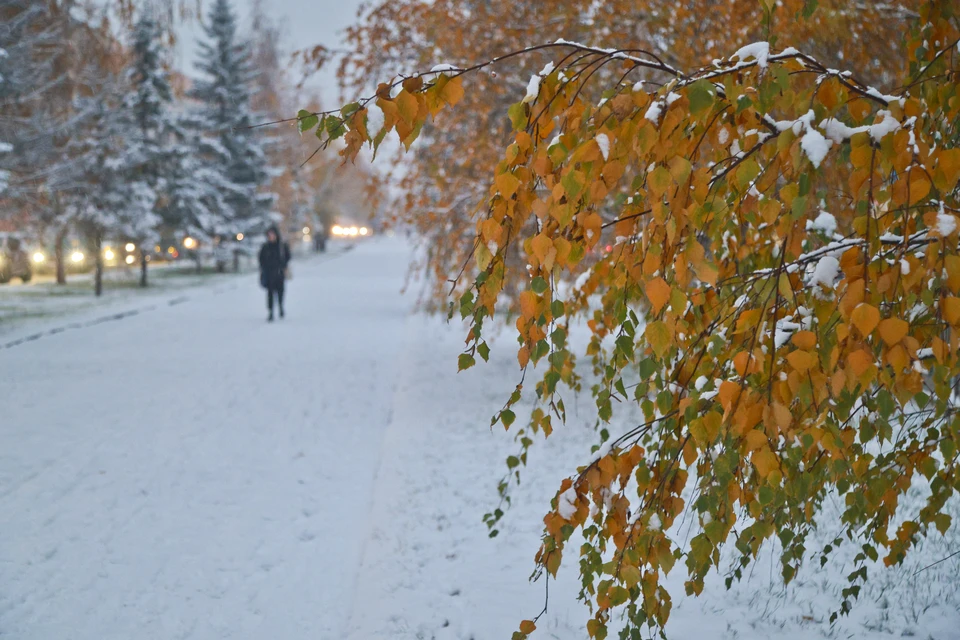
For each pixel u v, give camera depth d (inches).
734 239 107.1
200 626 146.1
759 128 77.8
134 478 233.8
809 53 197.8
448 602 151.6
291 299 917.8
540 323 73.0
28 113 614.5
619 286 81.6
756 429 69.3
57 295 949.2
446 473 234.1
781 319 81.5
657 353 66.4
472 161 299.0
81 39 657.6
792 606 144.6
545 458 248.1
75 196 894.4
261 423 303.9
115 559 176.2
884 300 69.8
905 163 63.5
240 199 1487.5
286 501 214.2
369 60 293.1
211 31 1459.2
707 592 152.4
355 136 66.9
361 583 161.2
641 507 82.0
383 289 1068.5
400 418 309.7
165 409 327.0
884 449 181.5
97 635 142.8
